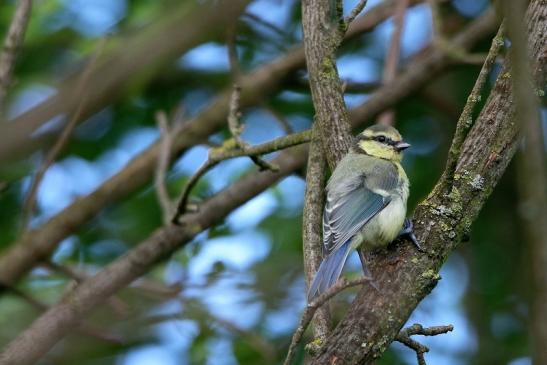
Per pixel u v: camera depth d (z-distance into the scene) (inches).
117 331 476.4
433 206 279.1
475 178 280.7
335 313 436.8
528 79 190.7
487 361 504.7
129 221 558.9
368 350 250.8
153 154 506.3
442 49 499.8
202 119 521.7
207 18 485.4
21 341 420.2
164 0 498.6
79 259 543.5
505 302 533.6
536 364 186.5
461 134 260.8
